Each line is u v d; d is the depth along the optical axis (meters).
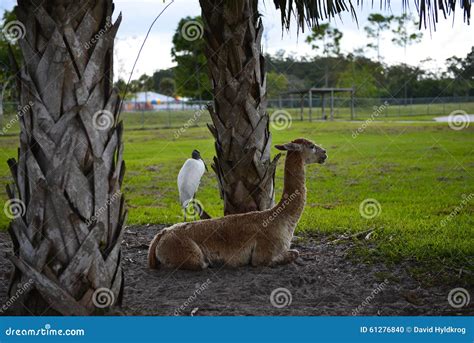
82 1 3.56
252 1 5.96
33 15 3.53
